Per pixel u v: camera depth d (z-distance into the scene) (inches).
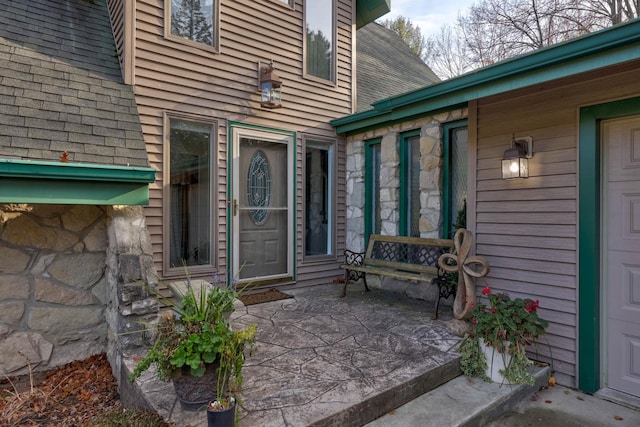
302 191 204.8
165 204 156.9
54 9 163.0
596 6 335.0
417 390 98.1
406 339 124.0
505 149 131.0
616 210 108.9
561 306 116.7
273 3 192.1
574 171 113.7
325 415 79.3
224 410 70.3
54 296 123.5
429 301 172.2
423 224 175.3
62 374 119.7
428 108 149.2
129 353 108.7
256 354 111.7
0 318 114.3
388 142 194.7
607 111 106.2
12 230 116.7
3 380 114.1
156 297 125.7
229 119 176.2
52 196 105.7
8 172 97.5
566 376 115.4
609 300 110.3
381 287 197.3
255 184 187.0
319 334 128.6
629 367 106.8
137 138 131.8
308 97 207.3
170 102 159.3
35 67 133.4
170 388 89.7
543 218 121.0
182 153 165.2
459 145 167.3
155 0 156.6
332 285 208.2
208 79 170.1
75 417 98.4
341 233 223.0
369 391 89.7
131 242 117.9
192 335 76.9
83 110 129.5
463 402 95.8
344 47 226.1
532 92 123.7
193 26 167.9
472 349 111.0
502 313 107.3
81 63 146.6
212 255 170.9
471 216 141.5
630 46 89.2
